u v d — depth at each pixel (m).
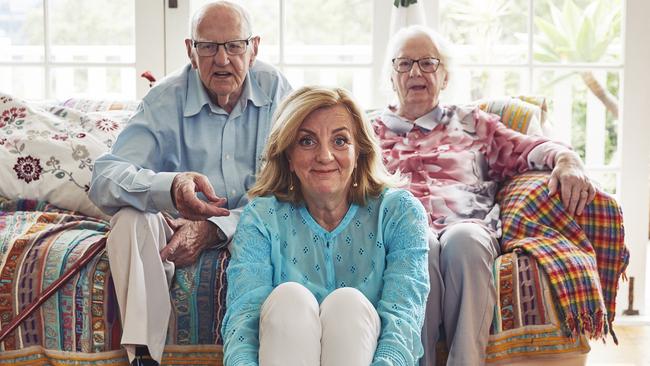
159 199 2.34
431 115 3.01
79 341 2.33
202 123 2.68
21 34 3.81
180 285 2.37
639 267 3.86
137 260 2.30
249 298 2.09
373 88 3.80
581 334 2.39
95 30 3.83
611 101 5.00
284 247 2.24
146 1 3.73
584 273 2.42
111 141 2.89
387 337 1.98
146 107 2.62
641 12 3.76
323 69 3.79
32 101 3.26
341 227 2.25
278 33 3.83
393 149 2.97
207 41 2.57
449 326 2.40
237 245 2.20
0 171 2.76
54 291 2.32
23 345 2.35
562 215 2.61
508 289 2.40
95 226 2.62
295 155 2.17
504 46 4.67
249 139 2.70
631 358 3.30
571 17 4.57
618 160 3.85
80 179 2.77
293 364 1.87
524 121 3.07
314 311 1.95
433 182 2.86
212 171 2.67
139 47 3.75
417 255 2.17
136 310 2.27
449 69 3.07
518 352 2.40
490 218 2.69
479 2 4.64
